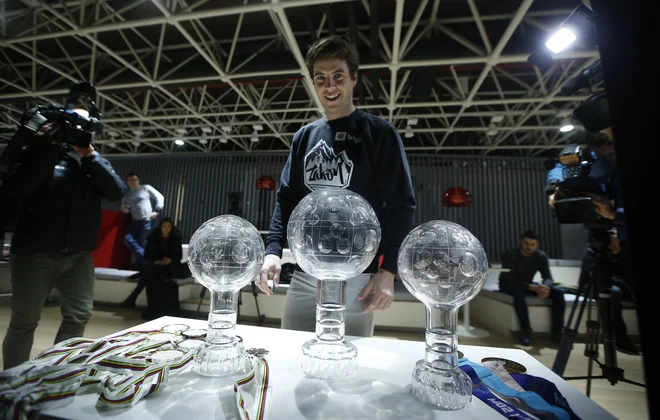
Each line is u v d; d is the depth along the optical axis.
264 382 0.47
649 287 0.28
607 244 1.74
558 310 3.48
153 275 3.84
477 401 0.47
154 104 7.14
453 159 8.71
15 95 5.84
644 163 0.30
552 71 4.86
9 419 0.37
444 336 0.48
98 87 5.31
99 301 4.41
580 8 1.01
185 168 9.44
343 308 0.58
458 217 8.52
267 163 9.11
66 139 1.53
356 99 6.07
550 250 8.30
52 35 4.03
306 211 0.56
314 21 4.35
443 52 4.17
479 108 6.79
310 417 0.40
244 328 0.78
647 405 0.27
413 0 3.95
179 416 0.40
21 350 1.44
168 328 0.74
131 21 3.72
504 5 3.98
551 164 2.19
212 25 4.55
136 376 0.46
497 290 4.00
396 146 0.98
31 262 1.46
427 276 0.46
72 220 1.57
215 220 0.59
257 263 0.57
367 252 0.55
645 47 0.30
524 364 0.63
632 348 2.88
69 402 0.42
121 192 1.79
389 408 0.43
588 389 1.79
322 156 0.99
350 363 0.53
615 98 0.31
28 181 1.43
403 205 0.93
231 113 6.42
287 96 6.71
